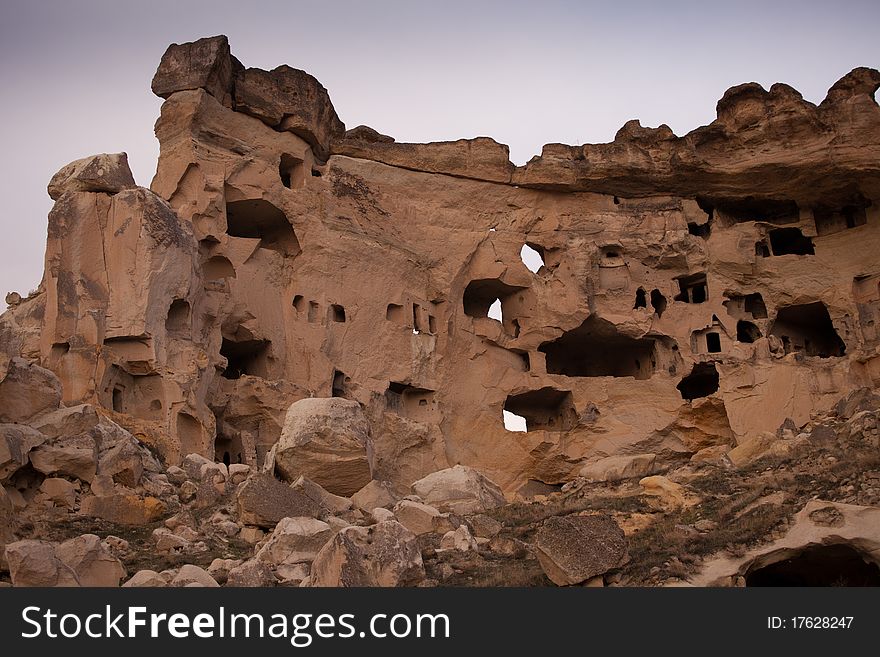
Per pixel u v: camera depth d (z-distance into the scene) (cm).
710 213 4934
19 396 2566
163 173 3881
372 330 4225
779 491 2391
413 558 1938
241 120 4088
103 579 1870
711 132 4697
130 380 3366
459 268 4562
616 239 4750
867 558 1970
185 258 3516
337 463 2620
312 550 2019
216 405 3638
